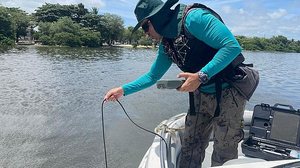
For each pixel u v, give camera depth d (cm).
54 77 1592
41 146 613
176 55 217
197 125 236
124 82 1504
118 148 611
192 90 196
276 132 274
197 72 202
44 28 5681
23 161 549
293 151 256
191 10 202
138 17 212
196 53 210
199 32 199
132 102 988
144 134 694
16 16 5834
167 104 977
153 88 1204
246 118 321
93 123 766
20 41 5997
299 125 268
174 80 201
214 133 234
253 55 4556
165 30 207
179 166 243
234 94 219
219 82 216
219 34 194
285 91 1399
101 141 646
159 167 188
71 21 5828
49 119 798
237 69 217
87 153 584
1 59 2542
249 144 279
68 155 577
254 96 1212
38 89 1236
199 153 244
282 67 2758
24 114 846
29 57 2838
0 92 1159
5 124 749
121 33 6944
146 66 2331
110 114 858
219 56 193
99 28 6738
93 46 5838
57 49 4509
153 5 206
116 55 3619
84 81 1487
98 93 1186
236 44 195
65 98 1070
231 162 184
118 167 537
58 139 654
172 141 248
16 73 1708
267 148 270
